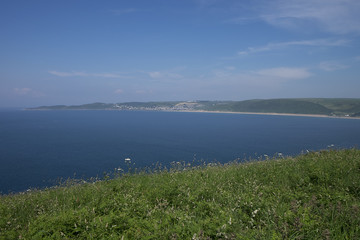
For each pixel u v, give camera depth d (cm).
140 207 602
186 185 761
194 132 16288
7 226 576
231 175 931
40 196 891
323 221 463
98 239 460
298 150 8562
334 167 873
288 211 502
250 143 10931
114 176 1119
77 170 5994
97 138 13075
